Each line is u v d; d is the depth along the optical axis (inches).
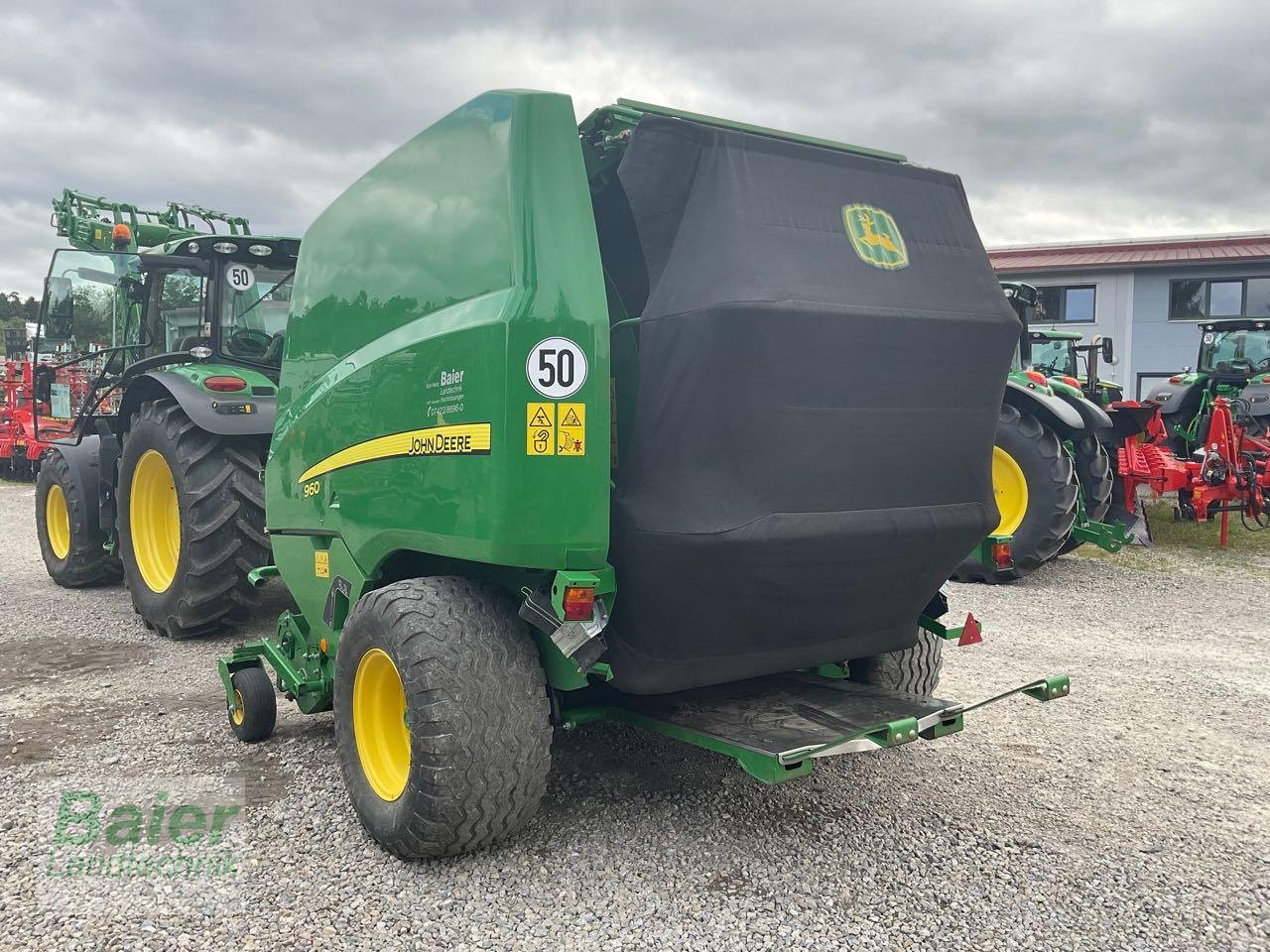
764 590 117.2
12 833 128.3
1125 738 171.6
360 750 129.5
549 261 110.7
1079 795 145.2
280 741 166.7
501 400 107.9
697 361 110.7
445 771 112.4
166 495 249.6
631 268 123.3
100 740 166.4
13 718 177.9
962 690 199.6
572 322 109.9
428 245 128.1
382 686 128.6
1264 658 228.8
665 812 135.3
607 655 122.3
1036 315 931.3
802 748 110.1
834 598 124.4
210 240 251.3
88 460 292.7
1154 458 383.9
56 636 243.9
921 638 154.9
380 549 133.6
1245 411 448.5
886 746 117.0
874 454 119.9
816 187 119.7
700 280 111.0
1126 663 222.8
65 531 308.5
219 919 107.4
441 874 117.5
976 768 156.0
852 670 154.6
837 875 118.9
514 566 119.0
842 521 117.1
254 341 266.5
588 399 110.7
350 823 132.2
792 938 105.0
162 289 276.7
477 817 114.4
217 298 259.8
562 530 109.3
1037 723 179.2
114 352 291.0
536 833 128.2
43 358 373.1
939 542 127.9
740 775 148.8
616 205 124.5
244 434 222.7
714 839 127.6
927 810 138.6
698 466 113.1
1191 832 133.0
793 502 114.3
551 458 108.6
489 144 118.0
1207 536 426.3
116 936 103.8
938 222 130.0
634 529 114.1
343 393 143.7
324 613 151.4
